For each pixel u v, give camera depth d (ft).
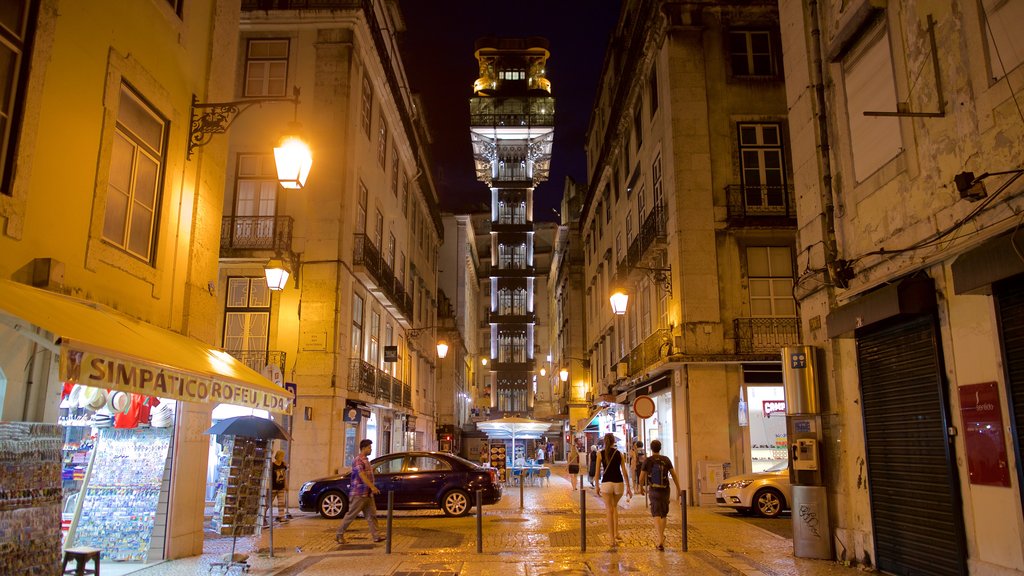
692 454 56.29
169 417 31.19
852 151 30.48
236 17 37.27
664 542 36.63
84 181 24.29
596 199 110.73
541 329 238.07
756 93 61.16
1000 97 20.90
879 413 28.22
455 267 184.55
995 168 21.09
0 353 21.11
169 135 30.71
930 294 24.36
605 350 102.83
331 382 59.98
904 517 26.32
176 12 31.68
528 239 204.54
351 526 45.14
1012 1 20.52
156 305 29.40
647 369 66.74
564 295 156.66
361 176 70.38
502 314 202.69
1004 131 20.72
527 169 205.87
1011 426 20.58
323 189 63.41
